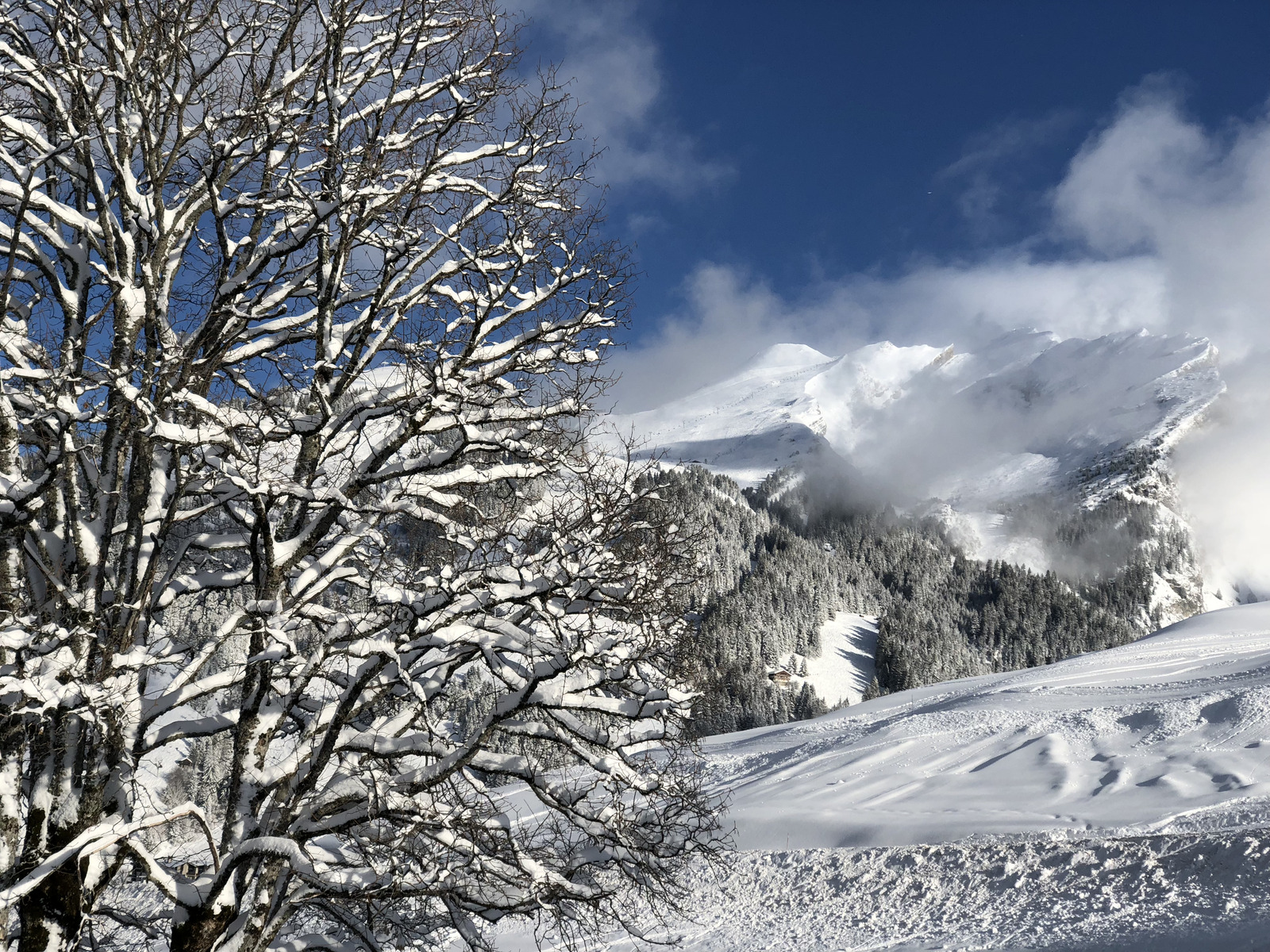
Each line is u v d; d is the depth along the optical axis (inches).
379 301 418.6
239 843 352.2
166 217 399.5
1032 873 833.5
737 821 1320.1
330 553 392.2
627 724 428.5
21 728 346.0
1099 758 1413.6
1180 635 3026.6
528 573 385.1
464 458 450.9
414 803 386.6
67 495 386.6
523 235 440.1
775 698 5728.3
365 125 434.9
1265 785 1114.1
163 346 386.0
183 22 380.8
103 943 442.9
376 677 391.9
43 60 401.1
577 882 440.8
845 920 842.8
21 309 429.7
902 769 1563.7
